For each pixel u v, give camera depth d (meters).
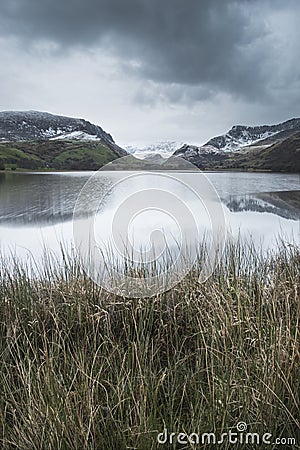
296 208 7.61
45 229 5.95
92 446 1.51
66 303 2.65
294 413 1.71
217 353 1.93
